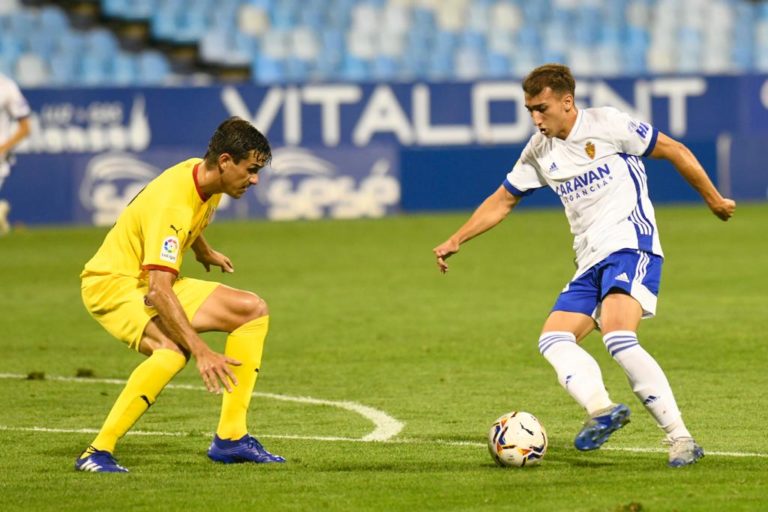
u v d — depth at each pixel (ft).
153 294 68.49
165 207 69.77
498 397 97.25
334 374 109.29
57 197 257.75
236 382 68.69
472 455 75.66
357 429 85.46
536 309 147.13
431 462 73.51
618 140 71.56
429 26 333.21
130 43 317.83
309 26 326.03
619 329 69.82
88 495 64.64
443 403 95.20
